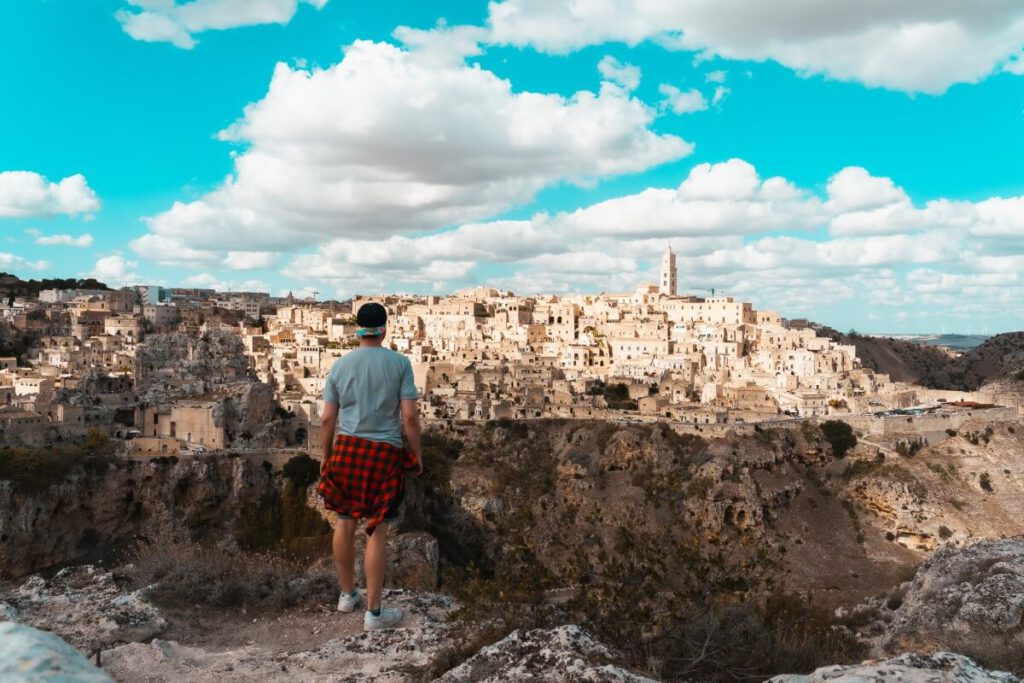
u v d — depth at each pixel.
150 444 156.62
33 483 132.88
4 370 193.75
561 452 165.88
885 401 199.88
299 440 186.12
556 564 21.14
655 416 182.00
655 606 19.53
